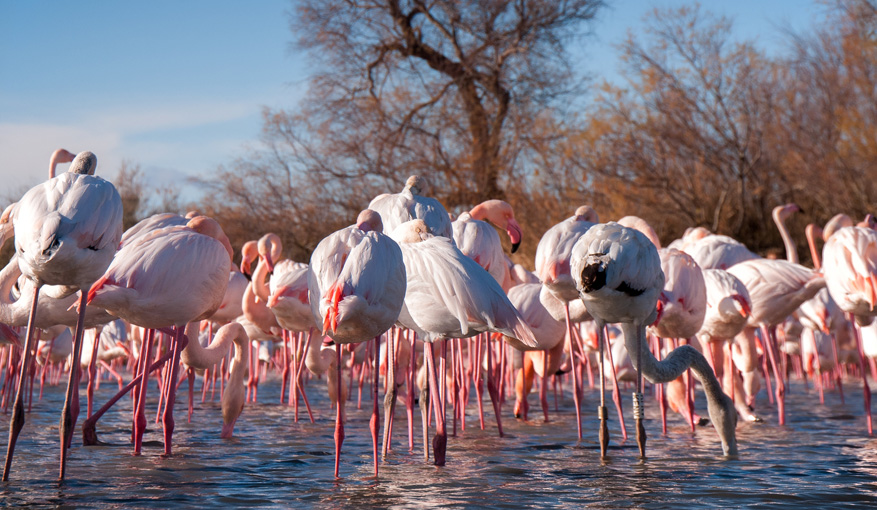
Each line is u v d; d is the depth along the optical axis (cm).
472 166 3541
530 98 3603
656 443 859
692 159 3497
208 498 567
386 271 605
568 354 1254
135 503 547
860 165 3178
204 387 1334
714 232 3362
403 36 3719
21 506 533
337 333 621
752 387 1184
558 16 3578
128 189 3759
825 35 3281
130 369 1934
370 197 3641
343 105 3588
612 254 651
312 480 640
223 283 780
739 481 639
